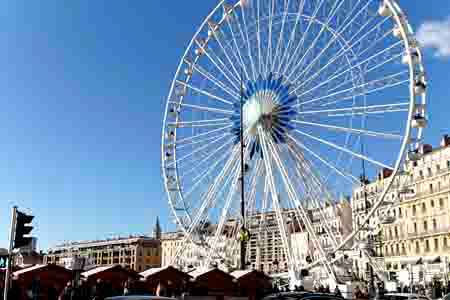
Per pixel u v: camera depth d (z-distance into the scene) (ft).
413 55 116.98
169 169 167.94
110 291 103.60
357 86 125.39
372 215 128.06
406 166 122.11
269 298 64.34
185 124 168.04
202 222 156.46
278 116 139.33
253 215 167.84
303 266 135.03
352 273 137.80
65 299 96.63
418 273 192.03
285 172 136.77
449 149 251.60
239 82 152.66
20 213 50.16
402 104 118.01
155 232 602.85
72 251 617.21
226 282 108.68
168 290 106.32
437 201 255.29
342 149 127.54
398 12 119.14
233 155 150.92
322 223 132.26
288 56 140.36
